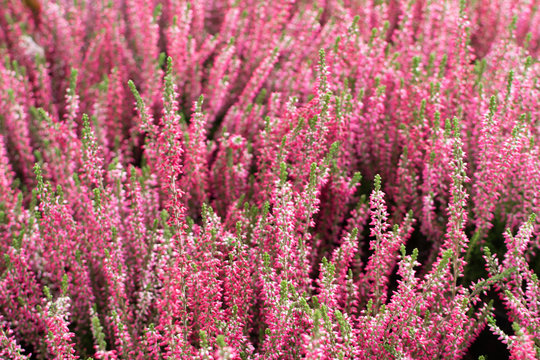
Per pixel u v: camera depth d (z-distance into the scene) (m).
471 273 4.00
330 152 3.67
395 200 4.21
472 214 4.26
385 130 4.46
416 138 4.13
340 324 2.87
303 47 5.50
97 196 3.61
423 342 3.26
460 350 3.40
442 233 4.14
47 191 3.60
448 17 5.23
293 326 3.24
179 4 5.81
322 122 3.91
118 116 5.02
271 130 4.21
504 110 4.16
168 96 3.52
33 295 3.72
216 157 4.67
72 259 3.79
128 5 5.79
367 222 4.35
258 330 3.76
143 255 3.78
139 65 5.84
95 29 6.11
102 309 4.02
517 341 2.92
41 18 5.92
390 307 3.19
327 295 3.13
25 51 5.68
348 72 4.66
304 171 3.98
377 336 3.19
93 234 3.85
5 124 4.82
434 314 3.41
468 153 4.45
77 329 3.90
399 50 5.31
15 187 4.43
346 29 4.68
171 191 3.59
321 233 4.24
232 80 5.32
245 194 4.37
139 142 5.09
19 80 5.08
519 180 3.98
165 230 3.33
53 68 5.85
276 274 3.61
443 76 4.68
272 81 5.44
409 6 5.17
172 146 3.54
